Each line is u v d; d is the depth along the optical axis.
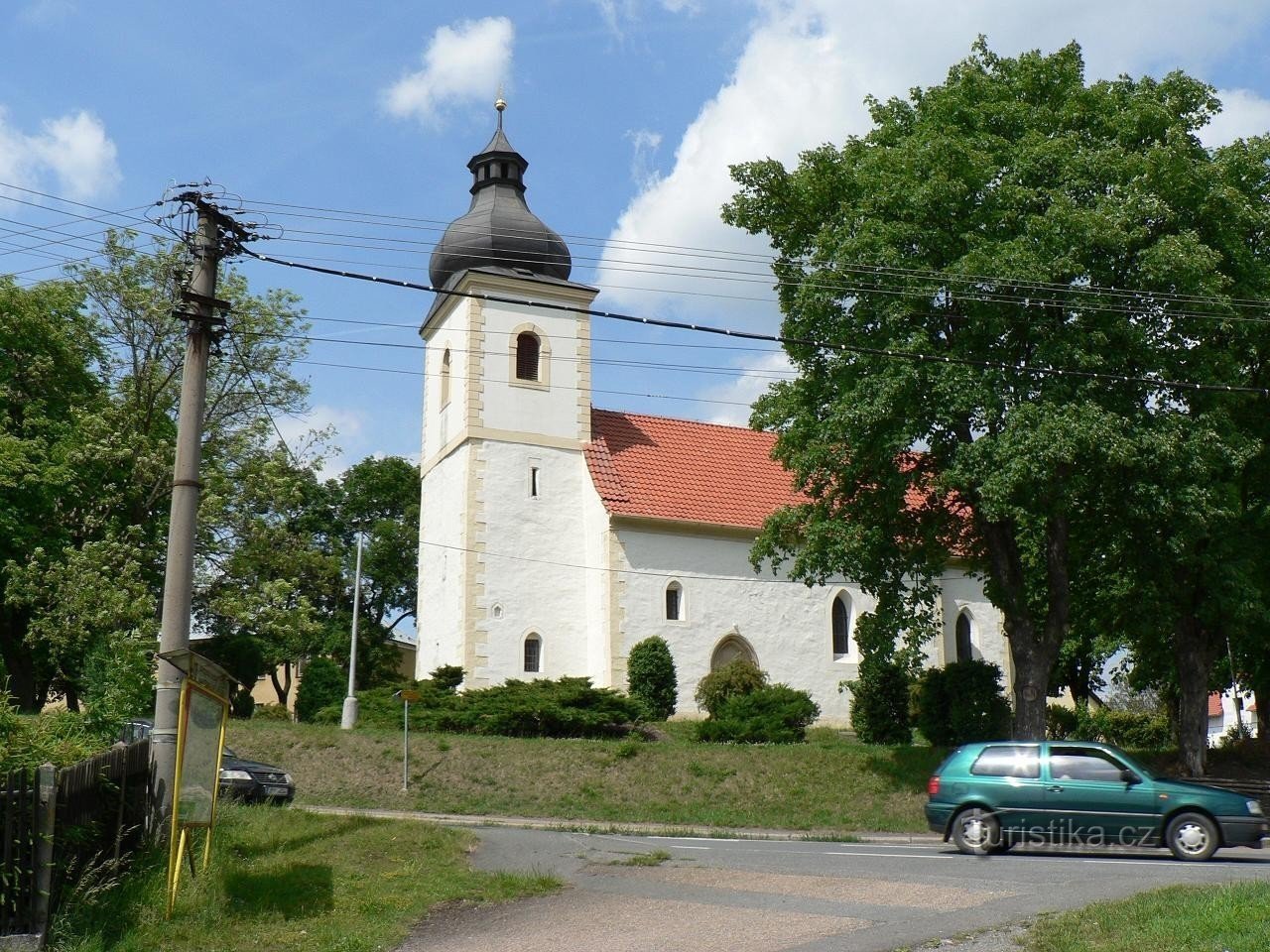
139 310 37.06
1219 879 14.68
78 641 32.47
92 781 13.27
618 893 14.46
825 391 27.94
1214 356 26.84
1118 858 18.02
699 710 39.91
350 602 57.22
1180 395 27.38
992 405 25.39
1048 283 25.14
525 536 40.72
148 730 23.16
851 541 27.36
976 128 27.50
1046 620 28.78
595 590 40.50
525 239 42.59
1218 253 25.53
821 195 28.58
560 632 40.47
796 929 12.05
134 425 36.94
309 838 16.78
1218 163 27.30
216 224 16.75
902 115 29.39
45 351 37.06
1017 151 26.66
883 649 28.11
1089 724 44.06
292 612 36.69
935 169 26.14
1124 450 24.69
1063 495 25.61
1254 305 26.89
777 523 29.67
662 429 45.06
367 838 17.02
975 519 29.25
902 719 34.59
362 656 53.94
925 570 28.98
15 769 11.93
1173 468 25.48
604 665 39.53
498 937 12.26
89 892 12.33
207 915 12.56
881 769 29.45
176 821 12.65
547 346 42.41
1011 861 17.27
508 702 33.00
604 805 27.38
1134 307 25.86
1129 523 28.50
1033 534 30.55
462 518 40.41
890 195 26.48
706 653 40.72
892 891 14.11
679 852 18.84
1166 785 18.19
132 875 13.36
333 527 57.75
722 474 43.91
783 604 42.34
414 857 16.28
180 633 15.28
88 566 33.00
